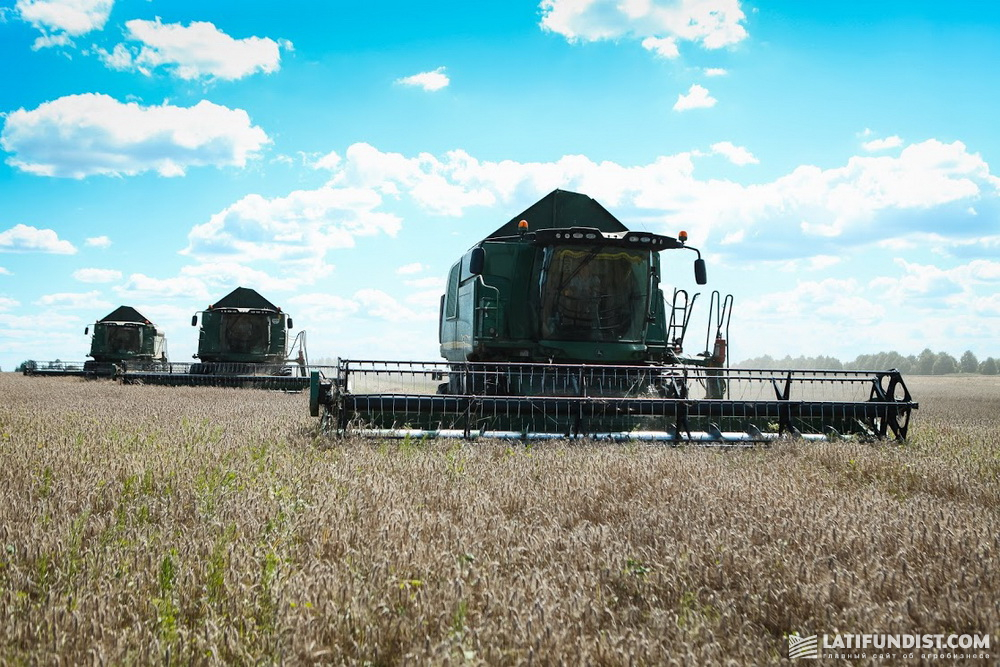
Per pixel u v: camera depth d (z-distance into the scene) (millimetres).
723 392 12398
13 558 4602
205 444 9828
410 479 7449
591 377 11695
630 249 13000
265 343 32656
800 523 5484
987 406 23484
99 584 4027
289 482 7207
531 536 5078
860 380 11617
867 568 4469
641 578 4371
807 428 11297
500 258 13461
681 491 6707
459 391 12898
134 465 7723
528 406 10680
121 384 30297
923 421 15812
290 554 4832
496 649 3238
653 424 11047
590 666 3166
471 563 4414
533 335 13117
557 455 8727
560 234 12617
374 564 4219
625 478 7457
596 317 12945
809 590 4043
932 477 7840
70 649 3281
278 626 3502
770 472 8023
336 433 10250
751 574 4387
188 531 5266
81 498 6176
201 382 30656
